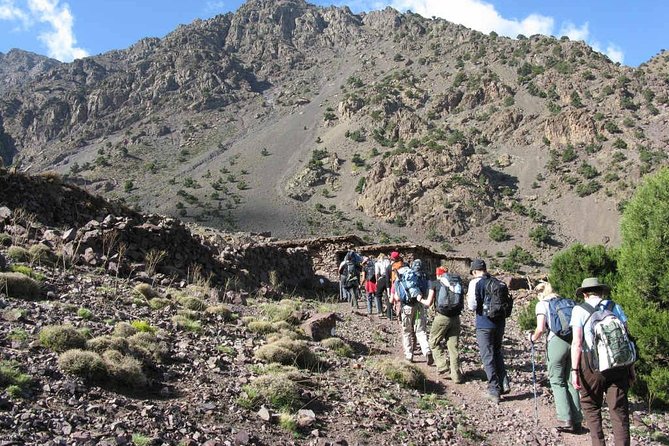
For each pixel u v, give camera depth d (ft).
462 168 654.12
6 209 44.60
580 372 20.84
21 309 26.08
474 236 563.48
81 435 16.17
